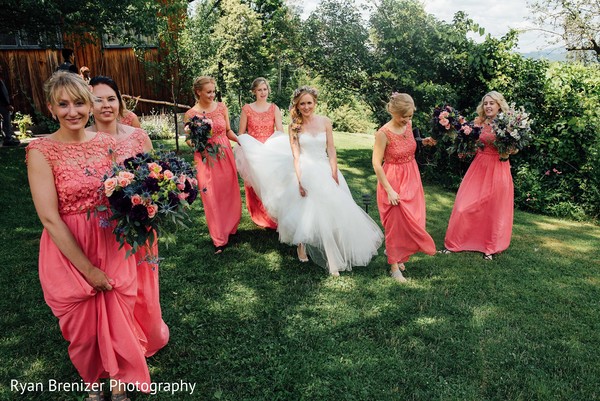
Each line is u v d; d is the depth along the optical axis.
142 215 2.58
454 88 9.18
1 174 7.96
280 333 3.76
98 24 8.80
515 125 5.20
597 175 7.40
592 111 7.48
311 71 10.66
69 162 2.68
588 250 5.79
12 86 12.70
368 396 3.07
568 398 3.06
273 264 5.07
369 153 11.79
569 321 4.00
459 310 4.15
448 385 3.18
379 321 3.95
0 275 4.56
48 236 2.79
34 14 8.25
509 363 3.42
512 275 4.94
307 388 3.13
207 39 10.88
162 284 4.53
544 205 7.80
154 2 9.66
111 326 2.82
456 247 5.64
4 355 3.39
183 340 3.64
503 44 8.56
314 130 5.07
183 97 14.98
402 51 9.34
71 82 2.61
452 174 8.93
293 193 4.98
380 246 5.79
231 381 3.20
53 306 2.71
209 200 5.32
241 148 5.86
